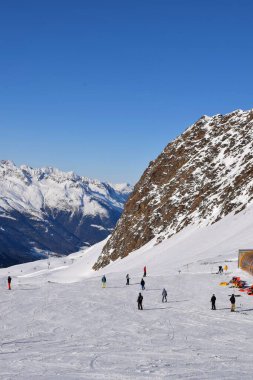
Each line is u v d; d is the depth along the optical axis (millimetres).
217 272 68000
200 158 166250
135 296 52031
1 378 20766
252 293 51406
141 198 179000
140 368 22984
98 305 46344
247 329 35250
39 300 49375
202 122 187000
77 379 20391
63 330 35812
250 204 119125
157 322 38250
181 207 151500
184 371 22188
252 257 65125
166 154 188625
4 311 43625
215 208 134750
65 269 188625
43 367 23516
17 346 30266
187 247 111625
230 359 25609
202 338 32250
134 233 159250
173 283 60969
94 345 30109
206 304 46250
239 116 176125
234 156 155625
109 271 132500
